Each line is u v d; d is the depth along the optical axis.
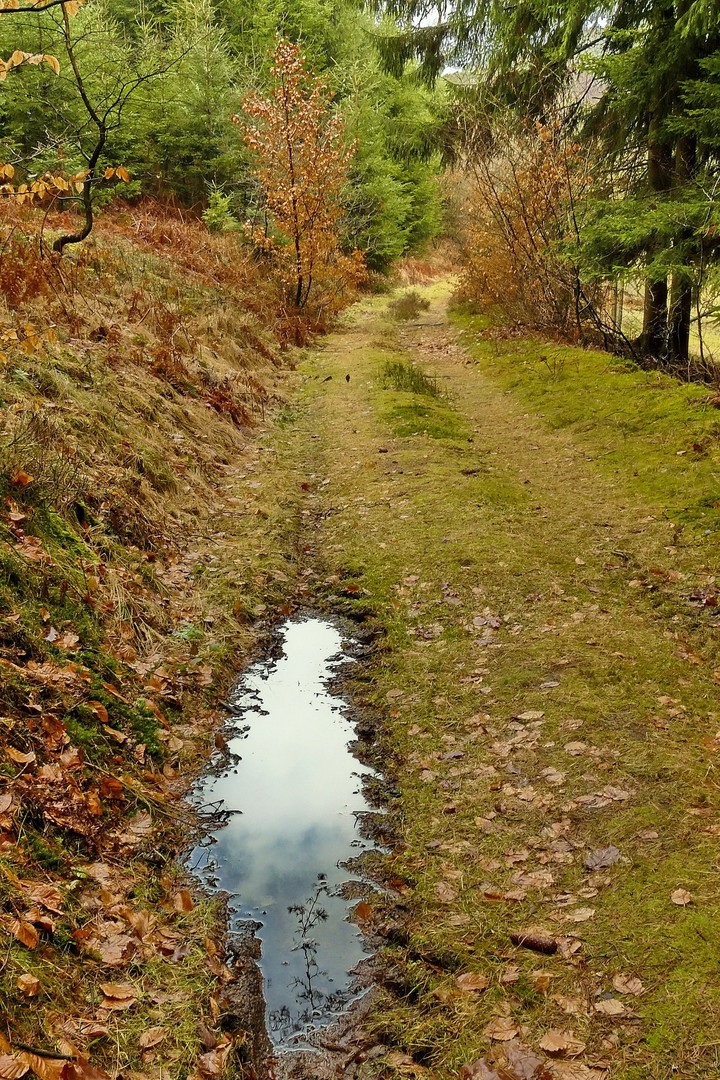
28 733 3.14
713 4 8.39
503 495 6.96
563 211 12.23
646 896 2.80
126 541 5.19
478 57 13.91
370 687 4.46
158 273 11.62
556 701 4.06
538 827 3.26
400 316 18.83
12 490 4.38
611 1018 2.37
